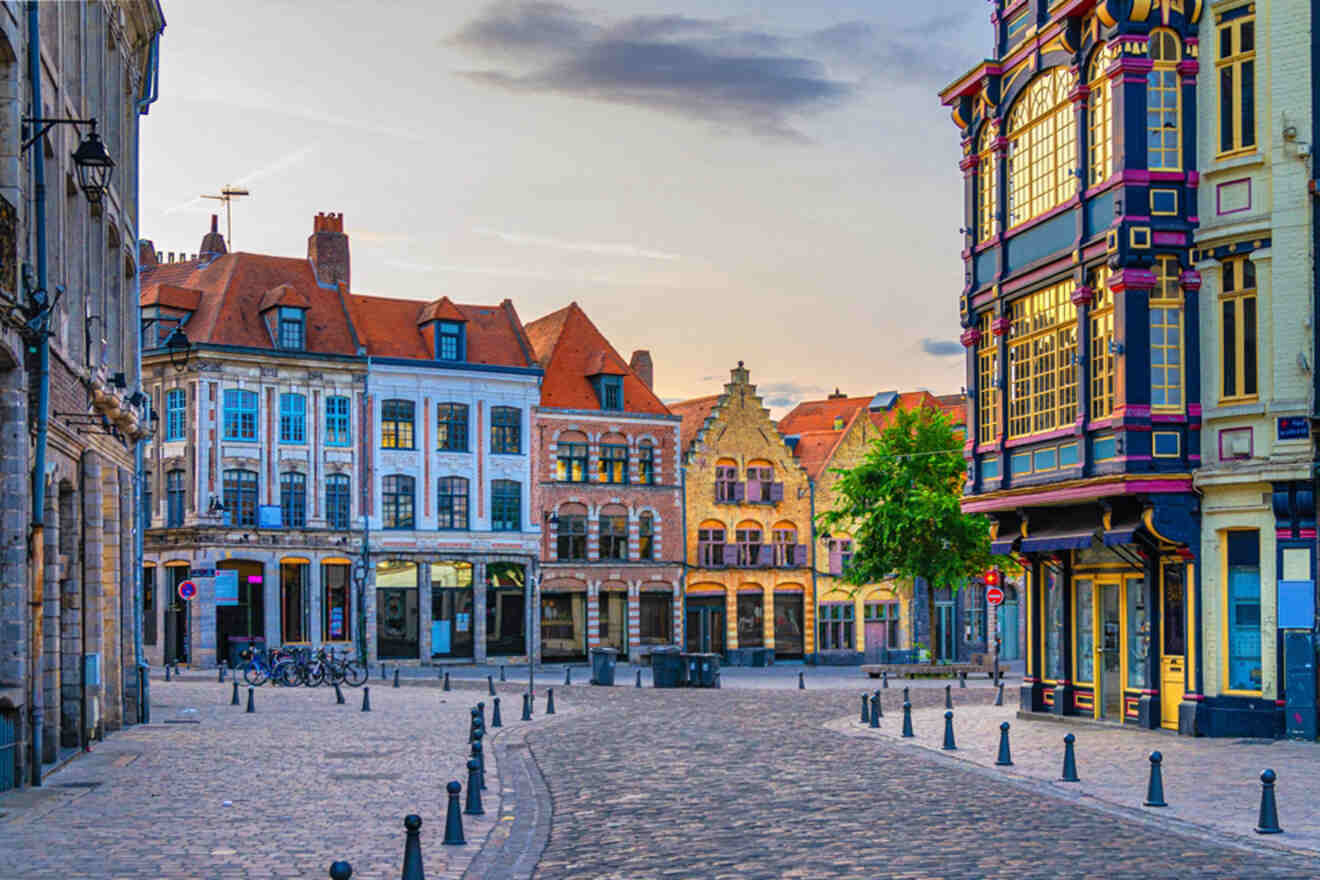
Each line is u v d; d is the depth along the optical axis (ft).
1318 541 73.82
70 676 71.05
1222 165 77.87
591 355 214.69
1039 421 89.97
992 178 96.73
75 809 52.49
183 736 81.46
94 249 77.87
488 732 86.58
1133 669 84.38
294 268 193.47
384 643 188.55
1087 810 51.39
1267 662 75.25
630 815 52.24
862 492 160.56
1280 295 75.36
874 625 225.15
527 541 199.11
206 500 175.73
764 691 133.08
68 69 69.36
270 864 41.81
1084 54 83.56
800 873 39.93
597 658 146.00
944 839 45.34
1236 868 40.01
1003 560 156.04
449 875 40.83
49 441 63.05
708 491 215.72
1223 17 78.43
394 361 188.96
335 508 184.96
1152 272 78.79
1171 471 77.56
